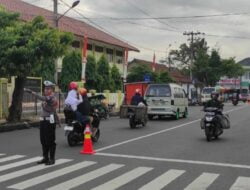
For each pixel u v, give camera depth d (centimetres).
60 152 1357
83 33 4678
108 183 919
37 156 1273
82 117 1511
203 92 6756
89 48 5072
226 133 2017
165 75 5875
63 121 2541
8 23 2223
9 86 2655
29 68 2170
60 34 2219
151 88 2855
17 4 4369
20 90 2336
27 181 926
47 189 856
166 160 1227
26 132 2011
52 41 2120
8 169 1066
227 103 7175
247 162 1211
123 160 1216
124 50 5597
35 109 2745
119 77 4944
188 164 1166
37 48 2083
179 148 1479
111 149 1435
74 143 1525
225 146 1548
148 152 1376
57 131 2016
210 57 8481
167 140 1706
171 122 2648
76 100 1508
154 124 2488
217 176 1008
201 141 1691
